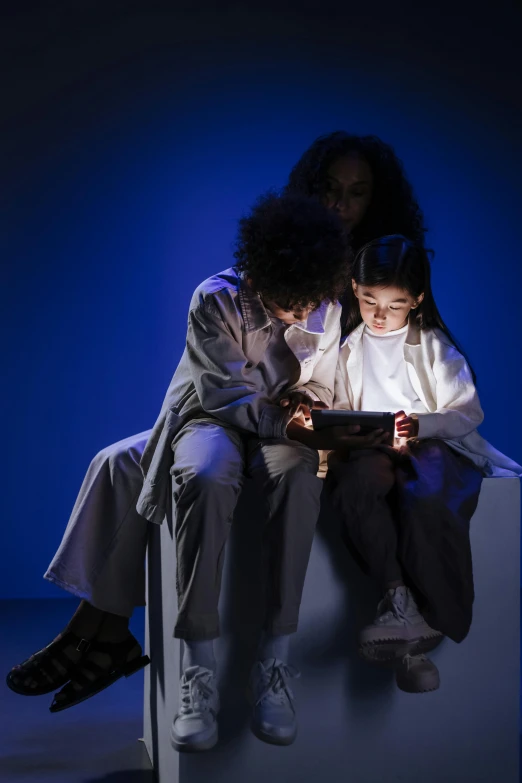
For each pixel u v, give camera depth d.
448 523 1.69
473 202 4.10
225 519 1.62
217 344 1.78
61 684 2.04
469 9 4.09
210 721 1.58
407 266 1.89
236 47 3.98
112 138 3.91
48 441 3.87
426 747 1.81
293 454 1.68
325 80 4.03
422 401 2.03
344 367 2.04
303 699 1.77
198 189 3.95
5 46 3.86
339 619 1.79
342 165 2.34
